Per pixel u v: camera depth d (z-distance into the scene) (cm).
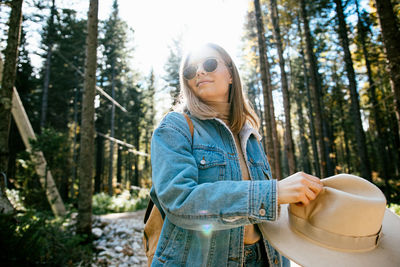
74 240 499
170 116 117
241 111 142
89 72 639
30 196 697
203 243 103
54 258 398
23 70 1956
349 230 93
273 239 103
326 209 97
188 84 140
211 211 84
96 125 2794
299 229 103
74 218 739
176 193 88
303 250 96
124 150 3528
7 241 329
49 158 773
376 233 96
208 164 108
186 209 85
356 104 1280
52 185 762
